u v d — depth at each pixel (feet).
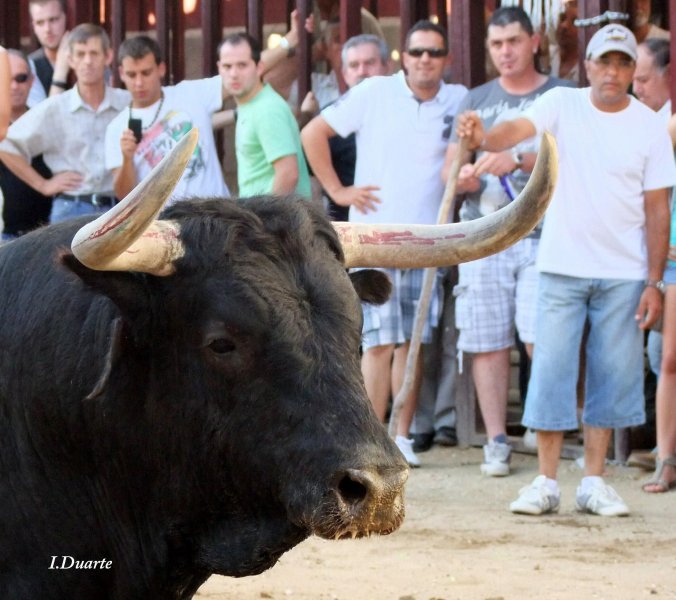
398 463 33.06
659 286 69.15
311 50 94.32
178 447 35.81
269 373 34.17
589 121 69.31
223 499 35.73
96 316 36.96
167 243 34.88
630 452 83.25
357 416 33.53
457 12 87.86
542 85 79.00
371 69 85.46
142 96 85.30
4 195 90.99
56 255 35.45
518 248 80.07
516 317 80.07
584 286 68.69
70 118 88.28
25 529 37.93
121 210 32.04
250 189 82.02
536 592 53.52
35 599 37.83
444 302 87.81
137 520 37.60
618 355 68.80
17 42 115.03
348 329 34.91
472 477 79.15
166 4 102.37
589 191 68.74
